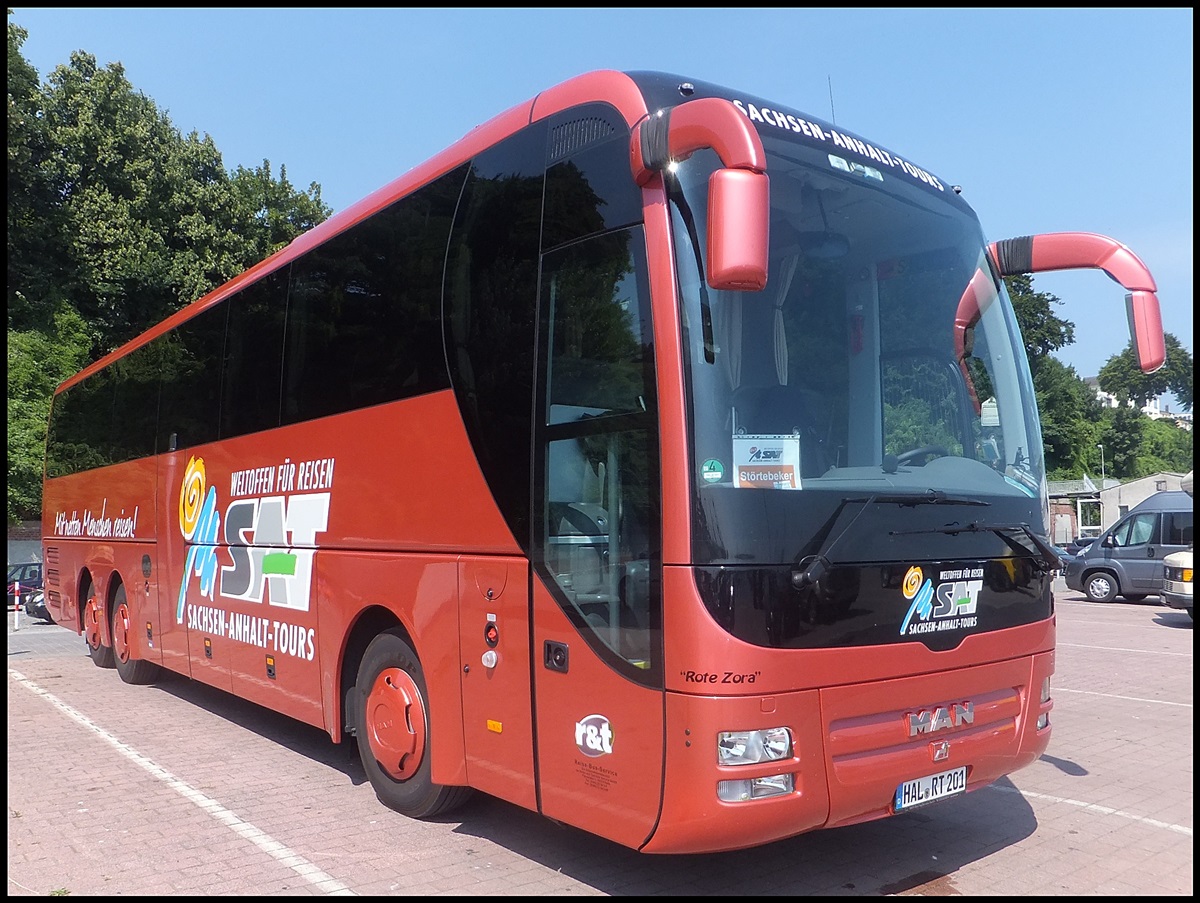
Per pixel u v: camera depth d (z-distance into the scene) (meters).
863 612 3.79
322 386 6.23
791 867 4.64
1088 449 72.56
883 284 4.42
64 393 13.33
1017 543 4.50
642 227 3.88
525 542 4.29
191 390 8.46
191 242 32.22
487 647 4.50
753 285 3.24
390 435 5.38
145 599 9.37
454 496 4.79
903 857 4.79
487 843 4.98
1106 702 9.11
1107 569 19.66
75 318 28.89
